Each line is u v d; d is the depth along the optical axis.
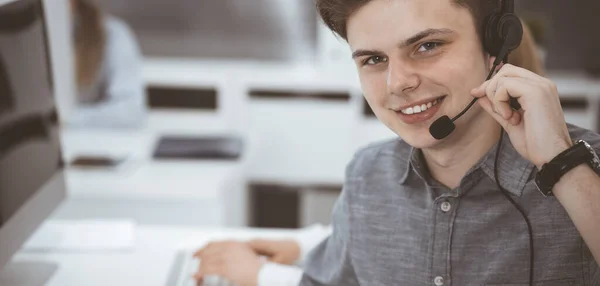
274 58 4.02
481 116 1.02
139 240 1.69
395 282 1.15
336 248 1.26
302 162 3.58
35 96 1.48
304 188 3.64
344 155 3.55
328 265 1.28
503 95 0.94
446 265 1.10
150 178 2.31
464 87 0.96
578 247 1.05
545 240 1.05
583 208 0.92
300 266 1.54
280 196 3.67
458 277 1.10
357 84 3.46
